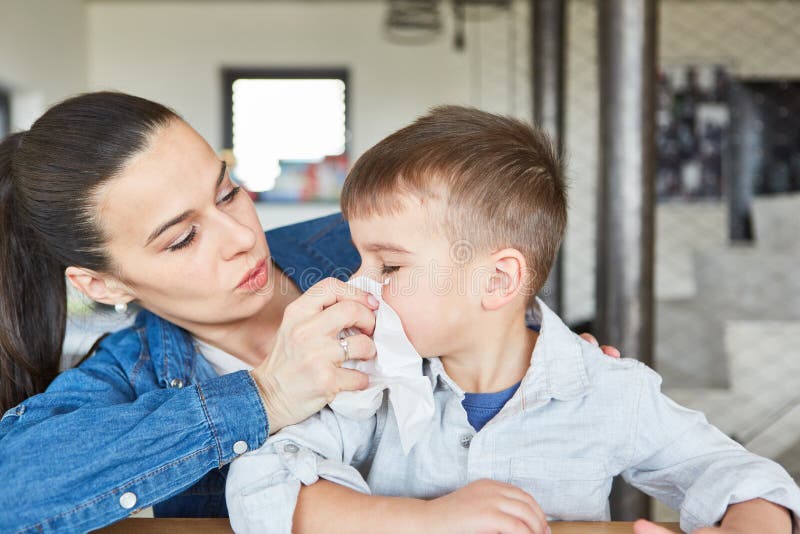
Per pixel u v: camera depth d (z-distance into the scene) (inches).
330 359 30.3
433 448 35.0
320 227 45.4
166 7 251.9
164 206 33.1
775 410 124.8
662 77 240.1
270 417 31.3
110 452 29.3
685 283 237.8
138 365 37.8
